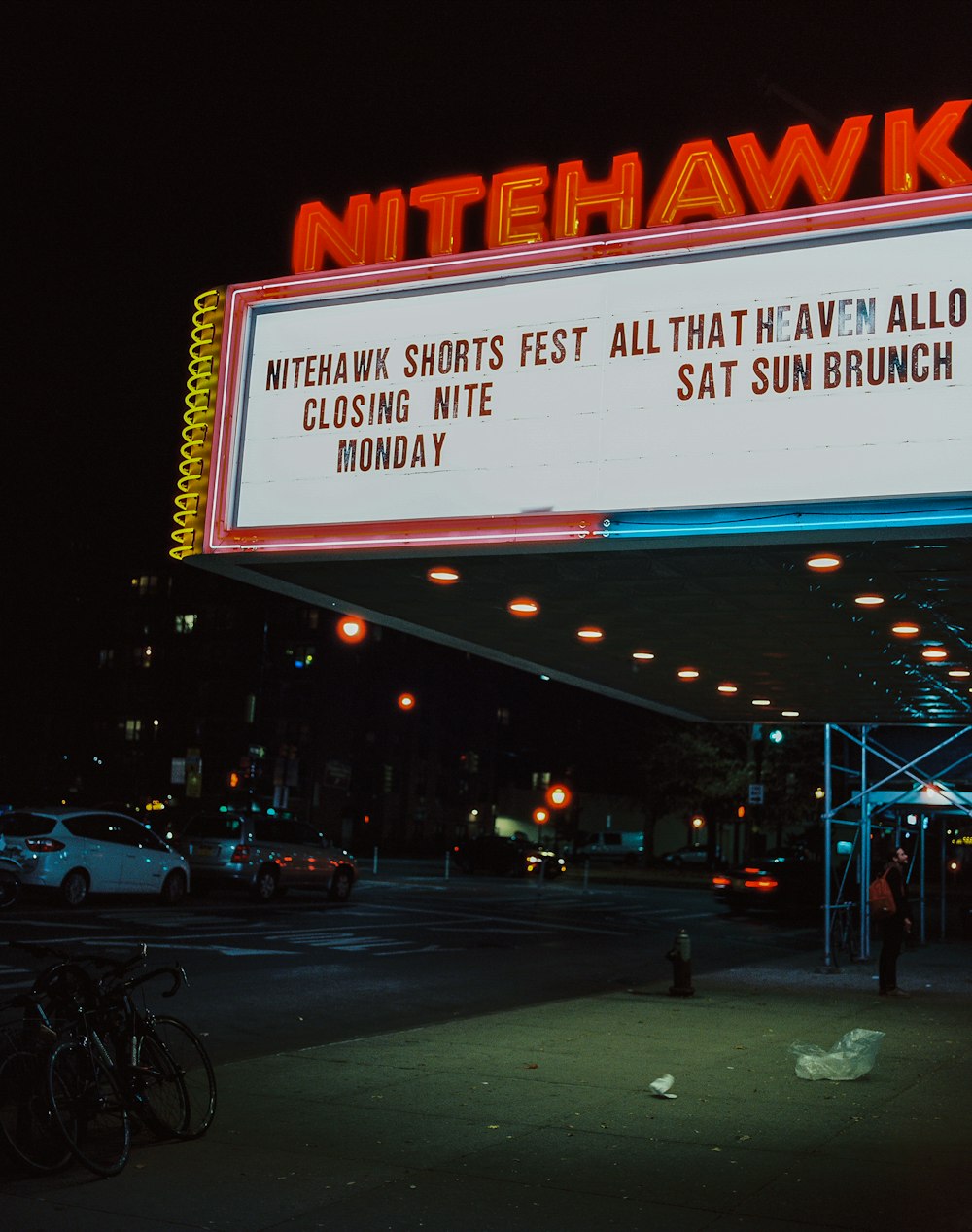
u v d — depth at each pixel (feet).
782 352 35.14
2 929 61.93
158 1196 21.24
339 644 257.55
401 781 273.54
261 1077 31.71
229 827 96.07
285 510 40.32
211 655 251.19
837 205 35.01
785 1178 23.11
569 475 37.14
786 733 131.75
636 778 255.09
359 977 54.29
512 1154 24.53
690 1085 31.65
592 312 37.45
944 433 33.24
